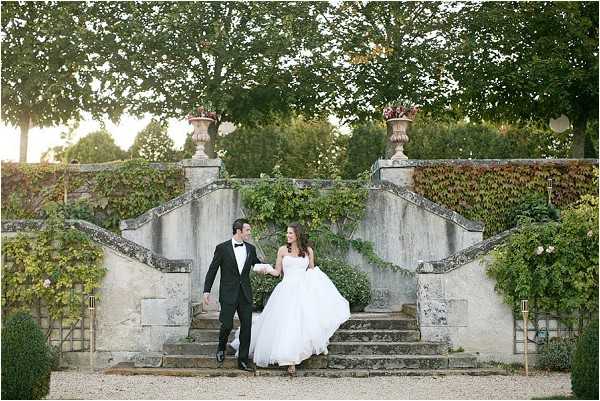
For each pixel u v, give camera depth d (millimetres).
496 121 19297
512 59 18375
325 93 18578
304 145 27562
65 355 9969
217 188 12422
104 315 10039
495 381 8719
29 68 17078
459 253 10102
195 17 17766
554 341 9930
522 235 10031
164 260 10070
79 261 10047
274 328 9180
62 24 17250
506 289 9984
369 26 18297
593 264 9930
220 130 18359
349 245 12266
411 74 17734
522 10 18188
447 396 7645
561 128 18312
